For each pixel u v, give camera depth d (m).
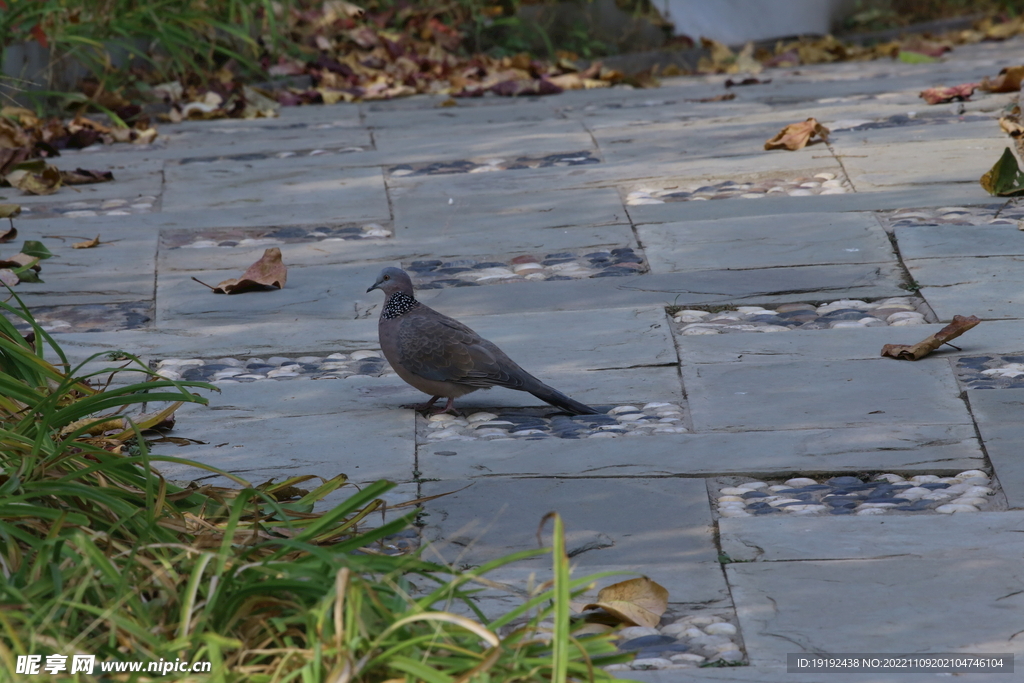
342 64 23.61
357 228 14.27
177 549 6.40
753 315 11.38
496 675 5.42
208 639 5.29
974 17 31.42
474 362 9.34
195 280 12.34
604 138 17.59
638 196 14.84
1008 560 7.07
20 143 17.30
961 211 13.45
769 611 6.65
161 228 14.39
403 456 8.92
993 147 15.55
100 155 17.84
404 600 5.89
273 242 13.92
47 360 10.65
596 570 7.20
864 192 14.33
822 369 10.12
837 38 28.55
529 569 7.21
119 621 5.38
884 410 9.34
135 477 7.41
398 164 16.77
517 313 11.62
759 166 15.62
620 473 8.54
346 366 10.81
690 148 16.72
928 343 10.14
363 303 12.09
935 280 11.69
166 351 11.04
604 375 10.29
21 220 14.75
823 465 8.52
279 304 12.09
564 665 5.07
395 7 26.48
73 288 12.55
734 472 8.49
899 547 7.30
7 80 19.11
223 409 9.84
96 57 20.39
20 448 7.65
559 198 14.91
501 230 13.95
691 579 7.05
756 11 28.75
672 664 6.16
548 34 27.11
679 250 12.97
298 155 17.55
